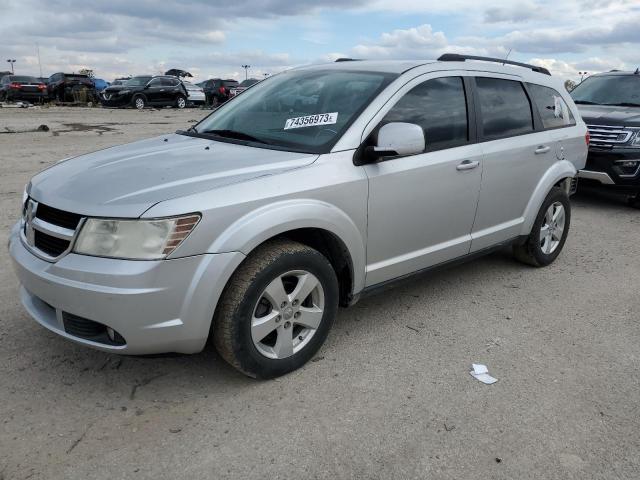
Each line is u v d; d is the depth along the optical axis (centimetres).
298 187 310
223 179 297
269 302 310
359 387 320
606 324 416
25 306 315
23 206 336
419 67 398
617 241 645
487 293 467
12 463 250
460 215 417
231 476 248
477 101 431
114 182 296
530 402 311
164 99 2750
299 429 281
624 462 266
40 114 2041
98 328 285
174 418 287
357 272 354
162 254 266
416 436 279
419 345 372
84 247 272
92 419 283
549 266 543
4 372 321
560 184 536
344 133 344
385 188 354
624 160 771
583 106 892
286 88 417
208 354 350
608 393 323
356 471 254
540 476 255
